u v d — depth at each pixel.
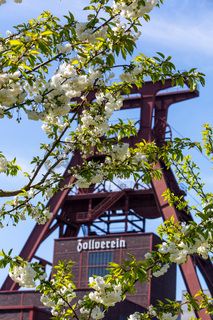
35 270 18.94
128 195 83.31
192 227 18.30
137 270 17.70
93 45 16.84
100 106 18.06
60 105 15.48
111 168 19.33
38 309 68.69
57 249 87.75
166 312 20.92
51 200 82.94
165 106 81.69
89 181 19.06
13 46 15.52
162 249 18.55
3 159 18.47
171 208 74.94
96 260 86.19
